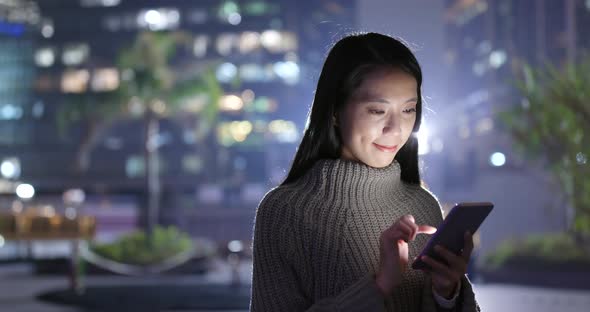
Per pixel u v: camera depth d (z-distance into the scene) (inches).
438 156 1333.7
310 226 88.9
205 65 1483.8
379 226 89.7
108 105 1454.2
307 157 93.6
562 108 633.6
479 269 963.3
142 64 1441.9
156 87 1429.6
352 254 88.3
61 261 1122.0
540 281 877.8
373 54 86.6
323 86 90.0
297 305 88.9
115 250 1205.7
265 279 90.0
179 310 593.9
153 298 696.4
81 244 1132.5
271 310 89.4
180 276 1166.3
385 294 80.6
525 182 1217.4
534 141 659.4
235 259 887.1
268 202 91.0
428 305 87.2
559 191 705.0
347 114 88.1
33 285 919.0
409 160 100.1
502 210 1233.4
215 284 938.1
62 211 1838.1
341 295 81.5
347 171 88.4
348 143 89.3
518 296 739.4
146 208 1562.5
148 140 1550.2
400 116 87.1
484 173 1253.7
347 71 87.5
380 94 85.8
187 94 1465.3
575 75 636.7
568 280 848.9
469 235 80.0
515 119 687.1
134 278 1127.0
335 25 101.7
